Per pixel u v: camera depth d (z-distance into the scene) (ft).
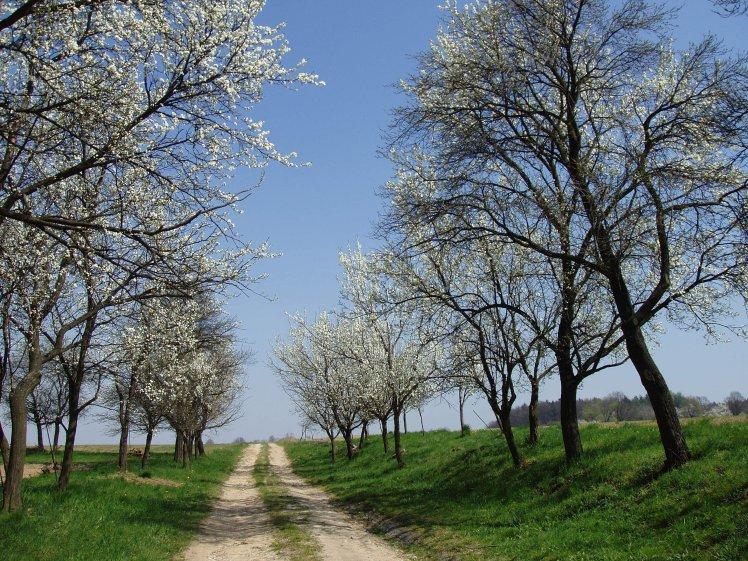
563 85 49.01
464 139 48.52
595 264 45.68
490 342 63.46
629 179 43.09
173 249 34.12
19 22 27.40
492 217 49.06
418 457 96.99
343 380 123.75
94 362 61.41
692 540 30.12
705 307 51.88
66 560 34.17
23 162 34.83
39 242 41.47
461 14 51.55
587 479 47.06
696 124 42.42
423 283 62.13
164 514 54.85
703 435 46.29
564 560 31.83
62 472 58.54
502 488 56.39
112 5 29.35
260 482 104.17
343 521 57.41
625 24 46.91
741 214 36.55
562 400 54.24
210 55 31.78
